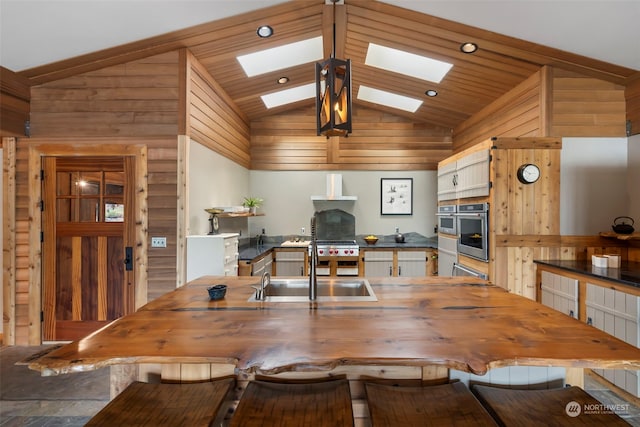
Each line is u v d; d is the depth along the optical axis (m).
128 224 3.06
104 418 1.09
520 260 3.06
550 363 1.07
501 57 3.10
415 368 1.39
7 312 3.10
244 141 5.04
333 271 4.92
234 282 2.15
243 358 1.07
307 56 3.72
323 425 1.03
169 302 1.69
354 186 5.46
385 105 5.11
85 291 3.10
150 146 3.03
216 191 3.83
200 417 1.11
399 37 3.16
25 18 2.30
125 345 1.17
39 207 3.10
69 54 2.75
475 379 1.40
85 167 3.09
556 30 2.57
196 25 2.71
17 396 2.28
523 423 1.07
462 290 1.92
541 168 3.05
